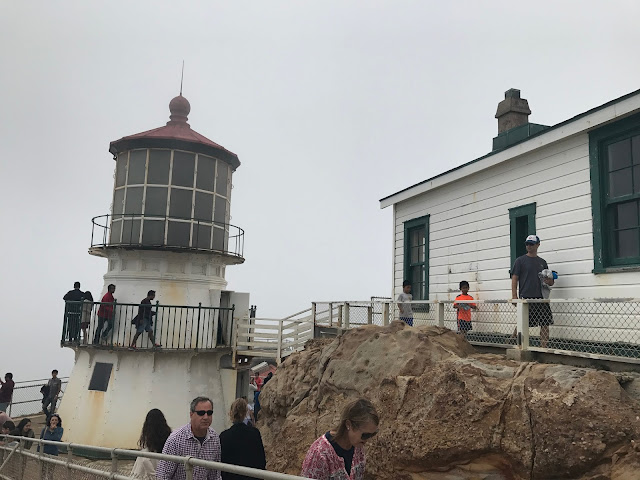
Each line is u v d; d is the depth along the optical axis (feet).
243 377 65.92
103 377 56.65
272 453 31.32
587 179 26.91
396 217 47.21
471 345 29.32
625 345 23.48
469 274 36.47
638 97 23.18
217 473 14.57
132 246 57.57
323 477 10.07
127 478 15.52
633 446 16.66
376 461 23.81
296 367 37.76
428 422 22.15
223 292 64.49
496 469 20.39
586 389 18.66
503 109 39.04
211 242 61.93
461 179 37.93
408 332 27.89
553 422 18.52
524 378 21.04
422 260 43.47
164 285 59.21
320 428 28.78
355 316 41.93
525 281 26.13
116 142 60.75
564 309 27.71
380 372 27.14
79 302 55.83
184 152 60.54
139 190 59.67
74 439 55.42
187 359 58.29
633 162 24.48
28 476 24.53
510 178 32.96
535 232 30.45
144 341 56.80
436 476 21.57
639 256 24.02
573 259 27.53
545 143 29.17
